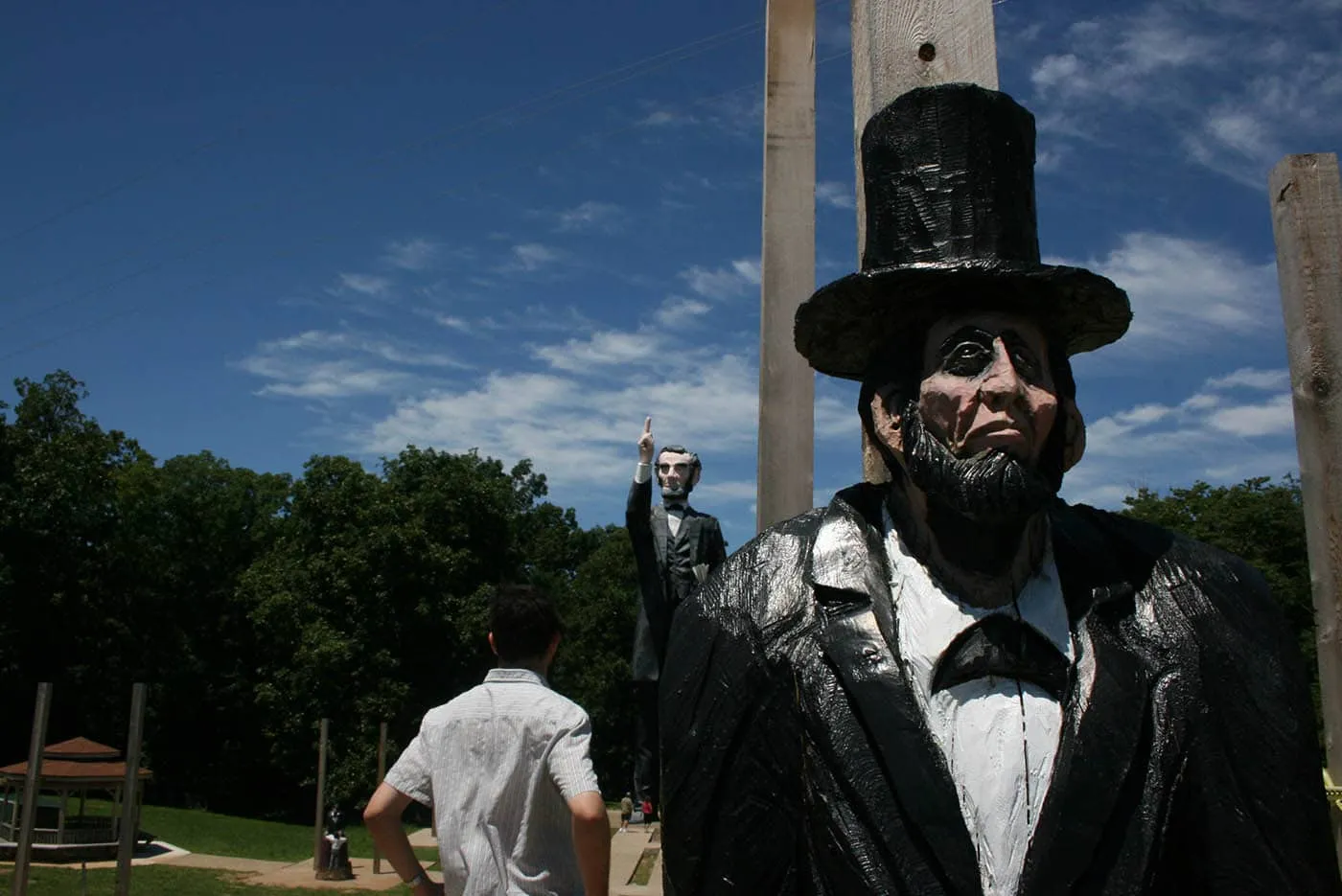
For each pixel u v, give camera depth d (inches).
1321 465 151.9
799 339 77.0
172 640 1363.2
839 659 64.3
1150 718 61.7
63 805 752.3
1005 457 63.1
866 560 69.4
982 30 117.9
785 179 148.3
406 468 1332.4
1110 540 71.6
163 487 1485.0
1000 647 63.4
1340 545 149.3
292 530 1368.1
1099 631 64.6
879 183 73.2
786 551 72.7
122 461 1478.8
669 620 156.0
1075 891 56.8
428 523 1273.4
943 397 65.3
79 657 1238.9
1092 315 70.5
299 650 1196.5
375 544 1207.6
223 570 1488.7
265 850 847.7
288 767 1229.7
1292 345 157.9
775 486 138.9
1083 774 58.8
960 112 70.4
